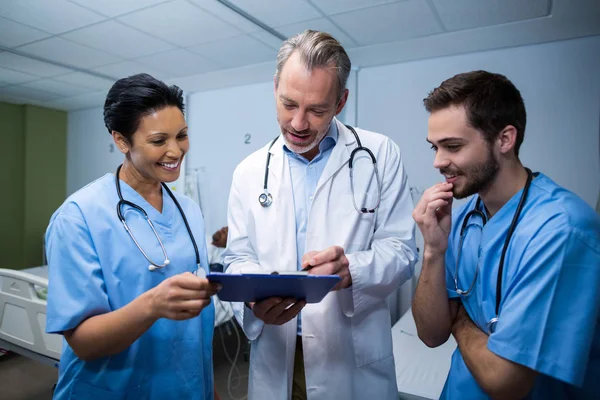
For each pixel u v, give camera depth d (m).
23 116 4.51
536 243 0.64
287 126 0.89
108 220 0.81
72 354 0.81
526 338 0.61
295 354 1.01
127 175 0.87
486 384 0.65
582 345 0.59
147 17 2.19
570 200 0.66
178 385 0.85
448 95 0.67
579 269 0.60
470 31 2.34
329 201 1.01
